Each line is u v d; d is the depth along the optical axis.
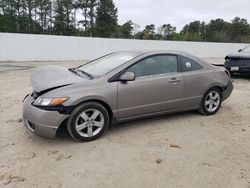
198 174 3.57
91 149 4.27
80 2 60.44
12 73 12.88
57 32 59.84
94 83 4.53
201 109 5.83
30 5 58.03
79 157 4.02
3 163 3.88
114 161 3.89
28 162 3.90
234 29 81.44
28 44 20.05
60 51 21.28
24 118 4.47
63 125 4.49
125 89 4.72
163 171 3.64
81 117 4.43
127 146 4.38
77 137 4.45
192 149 4.29
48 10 60.12
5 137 4.76
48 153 4.16
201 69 5.69
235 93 8.40
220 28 84.12
